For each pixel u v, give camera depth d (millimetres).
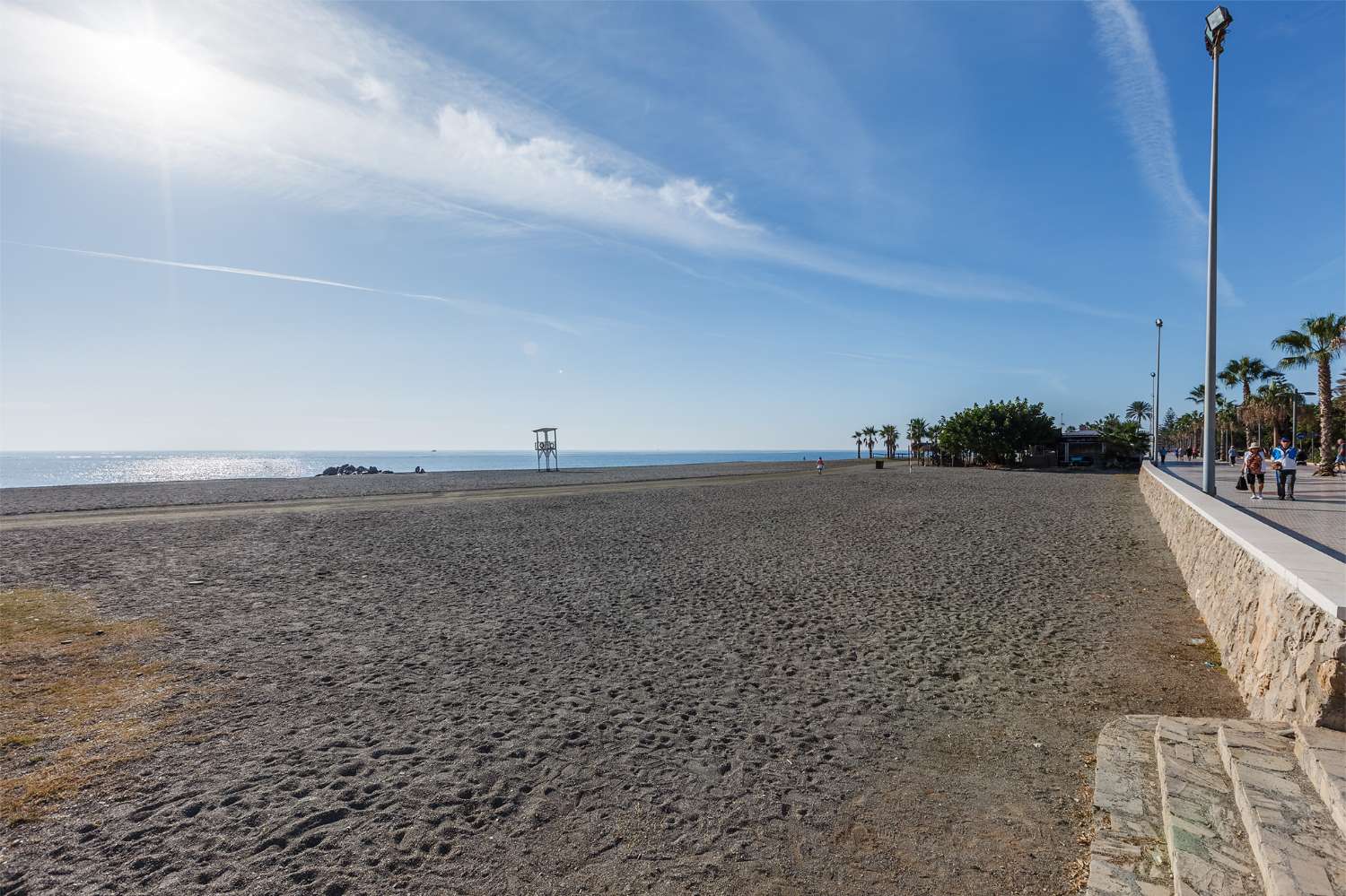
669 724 5652
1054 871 3598
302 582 11266
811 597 10406
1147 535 16594
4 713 5645
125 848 3734
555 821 4121
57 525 18094
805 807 4309
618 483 39562
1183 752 4477
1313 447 54156
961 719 5762
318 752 5020
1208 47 14070
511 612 9484
